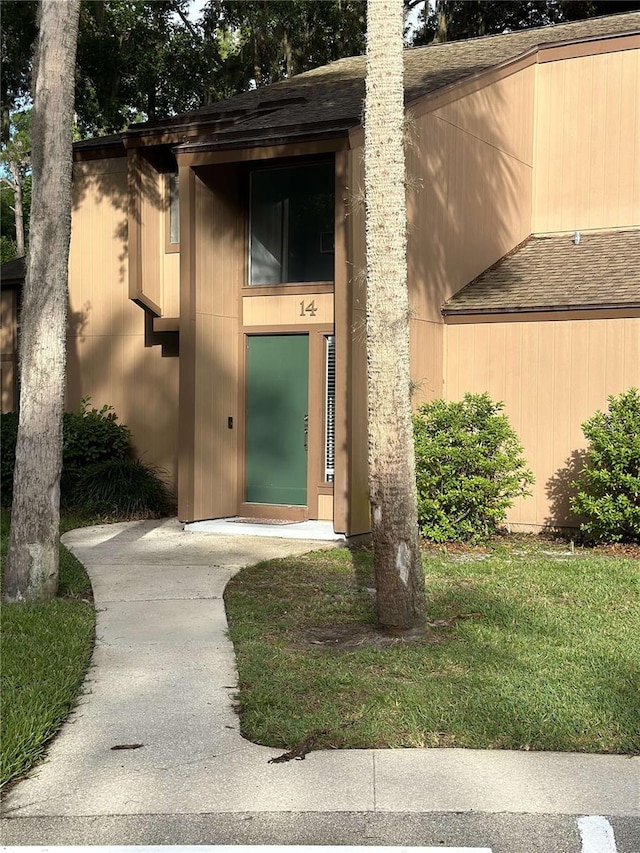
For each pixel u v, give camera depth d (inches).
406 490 280.1
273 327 497.7
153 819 166.1
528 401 499.2
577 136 619.8
